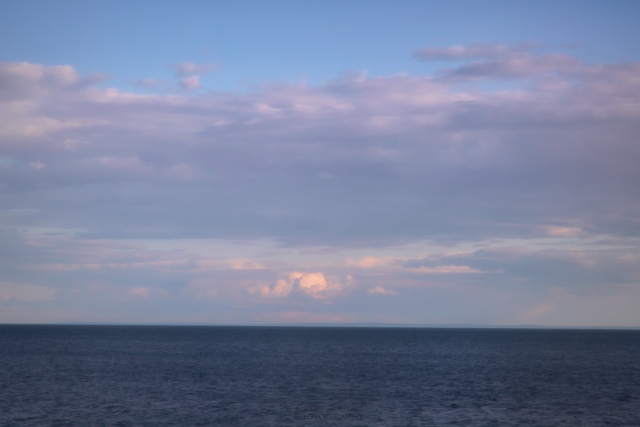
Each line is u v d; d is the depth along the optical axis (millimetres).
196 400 49000
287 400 49531
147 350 117500
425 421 41094
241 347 136125
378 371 75000
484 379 66062
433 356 106562
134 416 41781
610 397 52219
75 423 39188
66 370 72500
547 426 39625
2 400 47969
